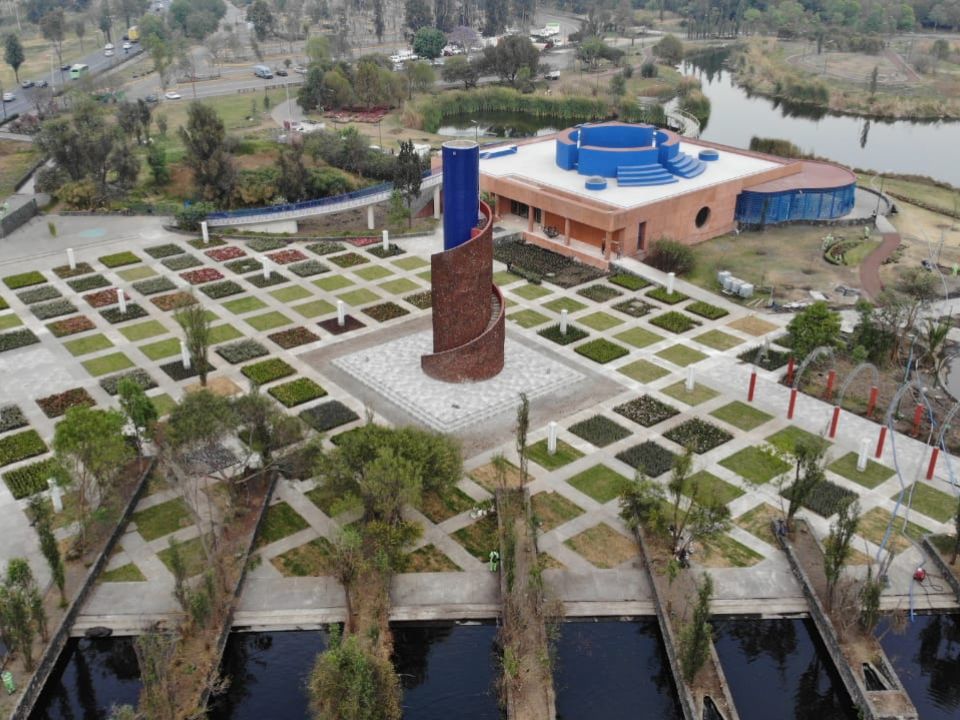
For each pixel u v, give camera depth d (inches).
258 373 2079.2
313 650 1348.4
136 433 1708.9
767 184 3132.4
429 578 1453.0
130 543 1528.1
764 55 7696.9
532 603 1375.5
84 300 2502.5
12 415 1903.3
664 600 1396.4
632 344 2262.6
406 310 2447.1
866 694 1242.6
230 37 7436.0
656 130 3257.9
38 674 1264.8
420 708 1272.1
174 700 1192.8
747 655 1365.7
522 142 3627.0
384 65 6102.4
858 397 2009.1
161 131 4343.0
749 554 1513.3
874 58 7834.6
